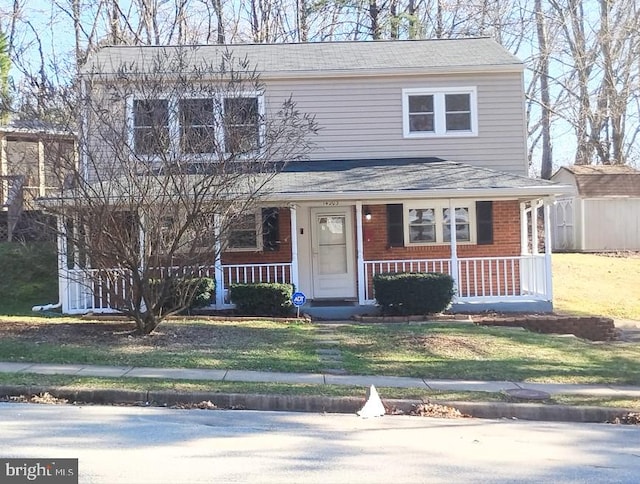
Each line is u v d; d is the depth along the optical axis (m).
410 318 13.78
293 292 14.27
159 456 5.69
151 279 11.06
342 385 8.51
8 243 17.55
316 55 18.08
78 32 28.31
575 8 31.30
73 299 14.02
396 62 17.14
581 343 11.86
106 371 8.97
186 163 10.41
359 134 16.73
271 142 11.87
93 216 10.26
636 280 19.16
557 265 20.80
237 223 11.95
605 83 31.03
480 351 10.82
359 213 14.71
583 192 24.78
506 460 5.87
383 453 5.99
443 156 16.77
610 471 5.59
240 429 6.75
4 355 9.65
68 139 10.88
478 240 16.20
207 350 10.38
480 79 16.81
